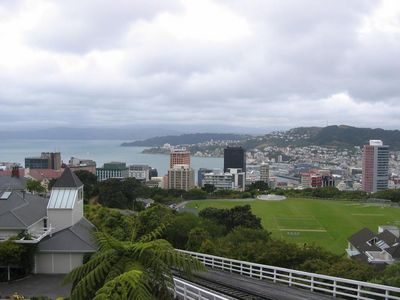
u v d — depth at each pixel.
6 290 29.02
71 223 38.81
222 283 25.55
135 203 97.62
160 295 12.52
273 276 28.22
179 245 52.47
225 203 128.50
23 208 38.28
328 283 24.31
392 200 145.88
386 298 20.25
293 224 97.94
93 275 12.30
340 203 133.88
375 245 63.44
